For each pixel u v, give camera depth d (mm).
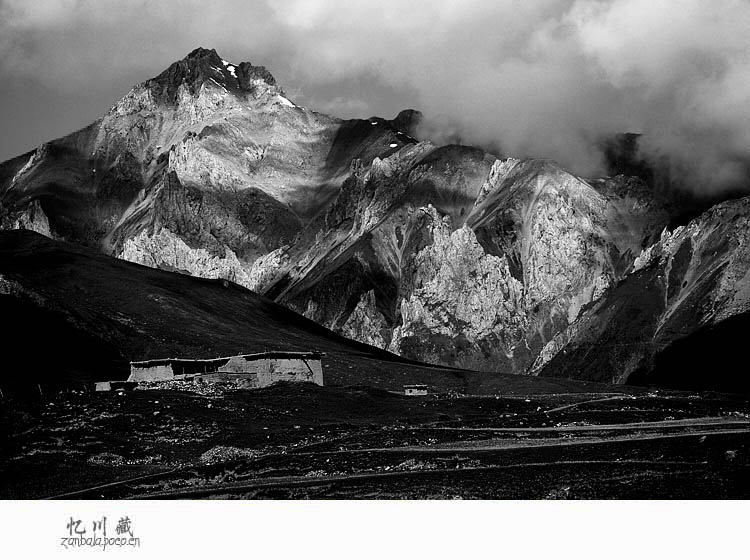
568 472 125938
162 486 130625
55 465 143375
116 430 159375
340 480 129000
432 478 126938
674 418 181625
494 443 154375
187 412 169875
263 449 153250
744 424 169500
